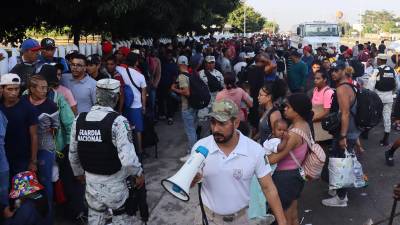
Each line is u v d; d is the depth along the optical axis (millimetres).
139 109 7434
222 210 3221
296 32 28188
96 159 3900
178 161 7945
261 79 7750
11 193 4109
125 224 4152
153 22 11555
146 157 8156
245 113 7207
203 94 7664
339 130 5801
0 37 11141
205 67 8547
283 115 4473
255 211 3811
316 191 6664
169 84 10859
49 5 9125
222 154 3152
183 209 5902
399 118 10609
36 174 4777
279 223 3256
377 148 9086
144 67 10055
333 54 16422
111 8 8250
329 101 6129
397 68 11242
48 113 4875
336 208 6066
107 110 3941
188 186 2807
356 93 5941
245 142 3195
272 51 14617
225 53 12859
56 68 5352
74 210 5305
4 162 4395
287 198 4223
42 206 4148
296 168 4223
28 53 5645
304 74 10234
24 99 4719
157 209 5902
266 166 3250
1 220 4047
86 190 4082
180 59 7949
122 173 4016
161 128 10578
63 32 12266
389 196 6516
